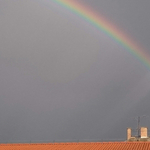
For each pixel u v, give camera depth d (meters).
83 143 91.44
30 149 90.06
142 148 78.06
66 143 95.56
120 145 83.81
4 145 103.62
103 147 83.31
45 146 93.31
